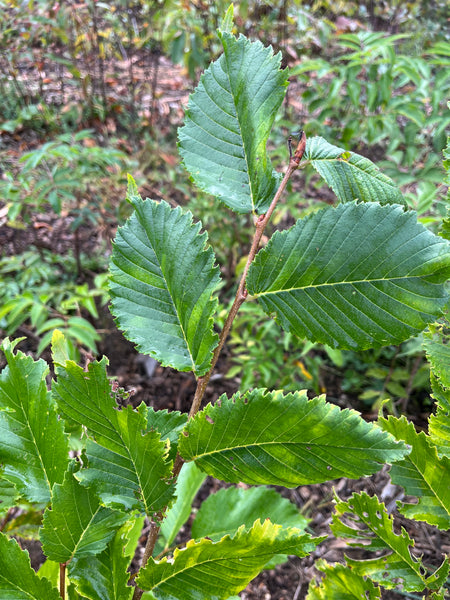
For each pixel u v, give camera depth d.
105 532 0.26
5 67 1.67
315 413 0.22
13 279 1.17
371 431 0.22
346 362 1.11
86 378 0.23
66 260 1.25
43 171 1.24
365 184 0.27
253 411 0.23
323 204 0.99
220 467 0.25
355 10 1.74
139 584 0.25
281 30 1.22
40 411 0.27
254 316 0.95
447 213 0.30
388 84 0.96
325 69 0.96
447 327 0.31
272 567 0.42
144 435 0.23
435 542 0.75
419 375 0.95
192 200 1.19
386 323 0.23
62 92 1.67
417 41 1.60
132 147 1.54
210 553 0.23
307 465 0.23
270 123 0.26
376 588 0.33
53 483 0.27
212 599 0.25
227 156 0.27
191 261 0.25
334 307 0.23
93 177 1.19
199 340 0.25
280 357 0.95
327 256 0.23
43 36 1.60
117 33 1.67
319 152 0.27
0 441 0.27
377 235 0.23
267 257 0.24
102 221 1.23
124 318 0.25
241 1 1.17
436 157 0.91
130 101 1.70
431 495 0.32
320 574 0.81
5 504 0.32
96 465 0.24
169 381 1.13
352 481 0.92
